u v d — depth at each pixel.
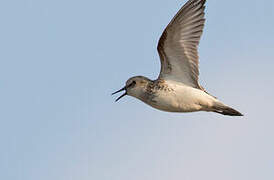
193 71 16.73
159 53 16.70
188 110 16.98
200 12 16.53
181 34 16.52
